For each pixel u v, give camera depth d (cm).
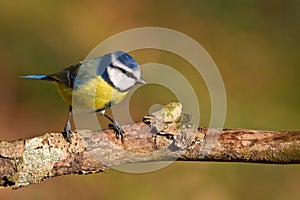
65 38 1473
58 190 1111
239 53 1536
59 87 777
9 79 1347
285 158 634
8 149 617
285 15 1656
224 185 1155
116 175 1147
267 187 1161
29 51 1415
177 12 1620
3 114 1273
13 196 1077
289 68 1508
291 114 1362
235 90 1421
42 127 1265
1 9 1457
